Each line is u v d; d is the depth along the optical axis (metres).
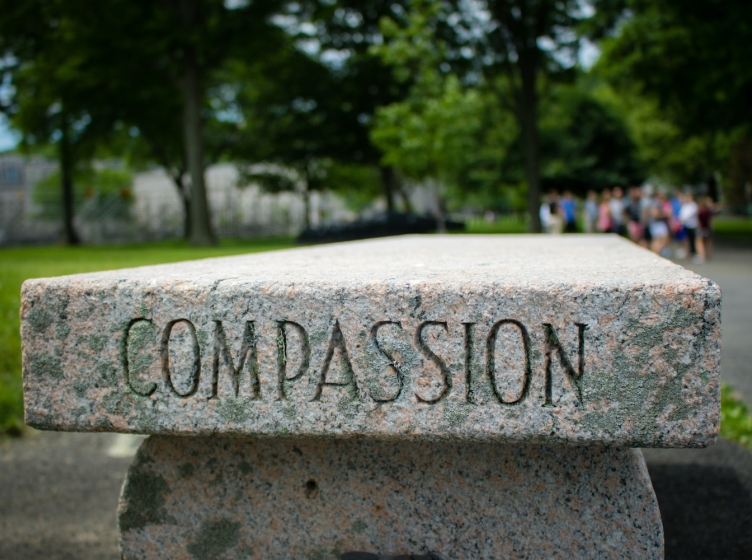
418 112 22.08
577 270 1.63
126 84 23.64
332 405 1.38
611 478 1.58
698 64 17.83
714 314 1.25
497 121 30.05
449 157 21.88
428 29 19.80
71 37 21.00
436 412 1.35
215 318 1.42
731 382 4.79
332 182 37.00
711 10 17.34
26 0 20.28
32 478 3.41
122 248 22.28
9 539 2.74
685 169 40.28
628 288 1.28
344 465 1.66
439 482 1.63
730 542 2.53
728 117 20.02
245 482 1.69
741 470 3.27
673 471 3.29
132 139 35.38
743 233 25.69
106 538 2.75
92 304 1.45
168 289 1.43
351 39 27.19
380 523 1.65
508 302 1.32
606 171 33.66
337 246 3.85
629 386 1.29
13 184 58.84
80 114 28.36
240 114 32.94
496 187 34.50
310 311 1.38
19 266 10.93
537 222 20.64
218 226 39.06
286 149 31.69
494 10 19.05
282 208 43.66
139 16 20.39
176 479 1.71
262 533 1.68
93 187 44.53
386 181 32.25
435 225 24.38
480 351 1.33
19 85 26.09
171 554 1.72
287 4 22.08
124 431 1.46
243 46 21.81
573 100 32.94
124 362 1.45
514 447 1.60
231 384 1.42
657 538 1.57
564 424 1.31
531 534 1.60
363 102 29.61
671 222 16.20
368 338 1.36
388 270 1.71
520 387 1.32
